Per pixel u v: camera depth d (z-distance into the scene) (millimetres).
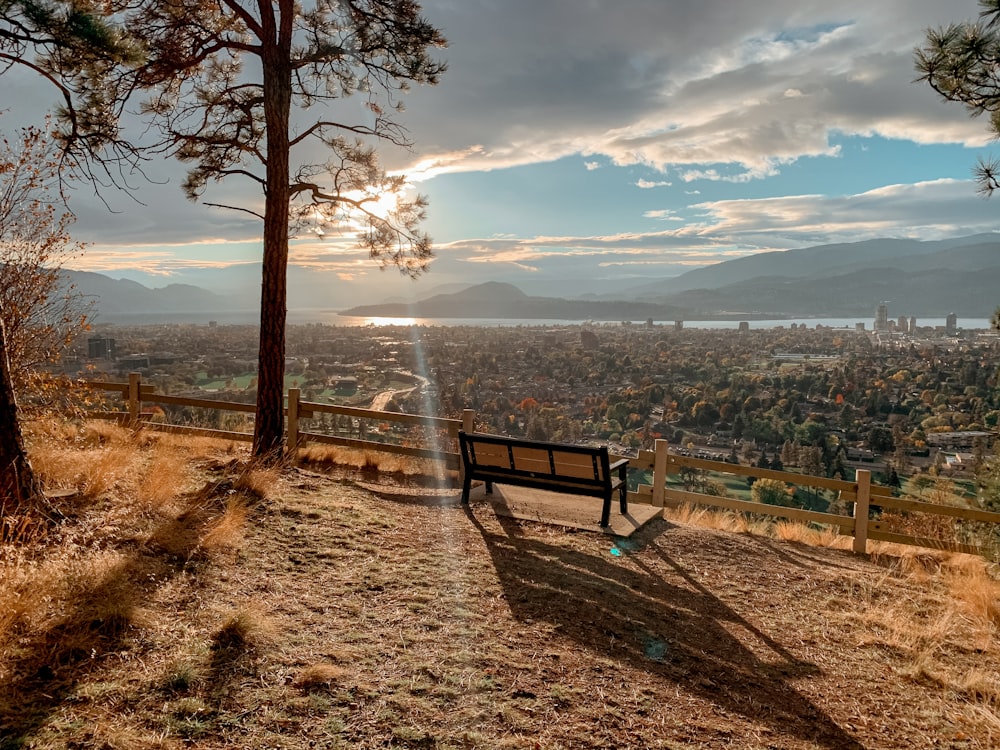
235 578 3920
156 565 3795
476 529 5895
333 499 6109
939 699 3643
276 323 7359
